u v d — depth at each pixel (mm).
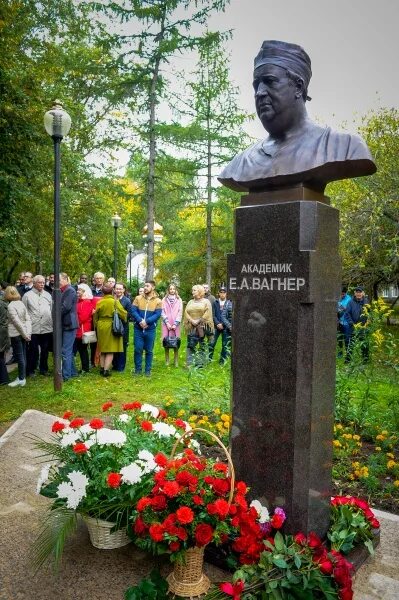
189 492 2627
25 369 8289
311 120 3230
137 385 7902
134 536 2811
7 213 11617
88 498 2814
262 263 3062
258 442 3068
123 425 3590
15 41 11805
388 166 13781
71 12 19156
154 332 8820
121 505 2797
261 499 3061
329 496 3146
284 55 3090
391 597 2686
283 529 2967
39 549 2748
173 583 2627
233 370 3182
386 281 17375
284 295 2961
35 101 11492
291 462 2934
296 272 2908
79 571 2824
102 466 3010
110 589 2670
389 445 4707
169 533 2449
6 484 3949
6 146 11297
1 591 2646
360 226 13789
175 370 9273
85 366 9102
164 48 17156
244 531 2580
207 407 5797
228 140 20828
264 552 2527
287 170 3031
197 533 2441
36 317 8641
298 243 2902
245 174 3248
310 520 2928
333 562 2574
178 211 24078
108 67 18312
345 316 9438
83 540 3158
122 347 8797
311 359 2875
